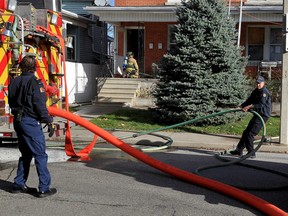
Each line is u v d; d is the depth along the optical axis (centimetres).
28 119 584
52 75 920
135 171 788
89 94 2139
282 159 954
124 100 1783
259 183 721
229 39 1385
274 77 1764
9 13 776
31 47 805
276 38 2019
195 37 1345
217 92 1314
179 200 612
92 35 2375
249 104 972
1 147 957
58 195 613
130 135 1186
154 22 2072
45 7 975
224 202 610
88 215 537
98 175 747
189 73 1323
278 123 1380
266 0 2005
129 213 549
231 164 834
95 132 793
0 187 645
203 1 1366
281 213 539
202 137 1184
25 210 548
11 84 596
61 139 1124
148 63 2103
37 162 596
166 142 1108
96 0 2108
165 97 1352
